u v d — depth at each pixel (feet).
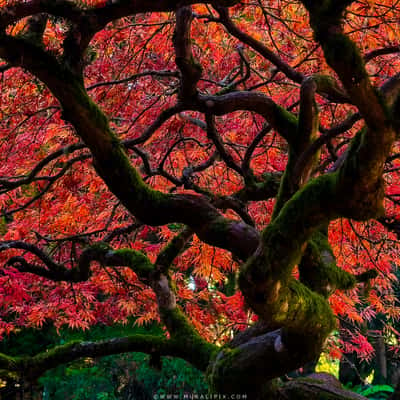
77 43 9.68
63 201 19.75
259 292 8.34
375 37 15.15
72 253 17.90
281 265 8.20
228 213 19.49
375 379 38.32
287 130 12.39
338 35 6.63
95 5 9.38
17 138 18.66
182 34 11.14
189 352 14.51
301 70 17.01
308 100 11.68
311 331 9.67
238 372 11.19
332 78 12.05
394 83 8.39
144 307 22.53
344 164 7.59
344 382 39.86
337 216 8.07
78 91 9.77
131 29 17.30
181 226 23.11
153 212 10.40
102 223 20.49
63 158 19.22
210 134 14.26
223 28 17.15
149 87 18.63
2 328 20.66
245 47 18.37
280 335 10.48
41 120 18.65
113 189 10.46
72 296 20.43
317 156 12.41
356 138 7.58
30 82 16.89
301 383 13.32
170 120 17.39
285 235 8.07
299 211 8.04
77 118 9.90
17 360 15.38
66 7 9.32
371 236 18.43
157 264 15.89
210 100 12.42
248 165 14.83
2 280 16.44
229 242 10.00
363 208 7.79
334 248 18.30
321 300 9.91
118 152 10.19
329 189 7.80
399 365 38.17
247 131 18.48
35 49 9.47
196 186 15.31
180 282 21.06
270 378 11.12
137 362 29.55
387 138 7.09
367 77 6.65
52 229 20.01
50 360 15.30
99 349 15.24
